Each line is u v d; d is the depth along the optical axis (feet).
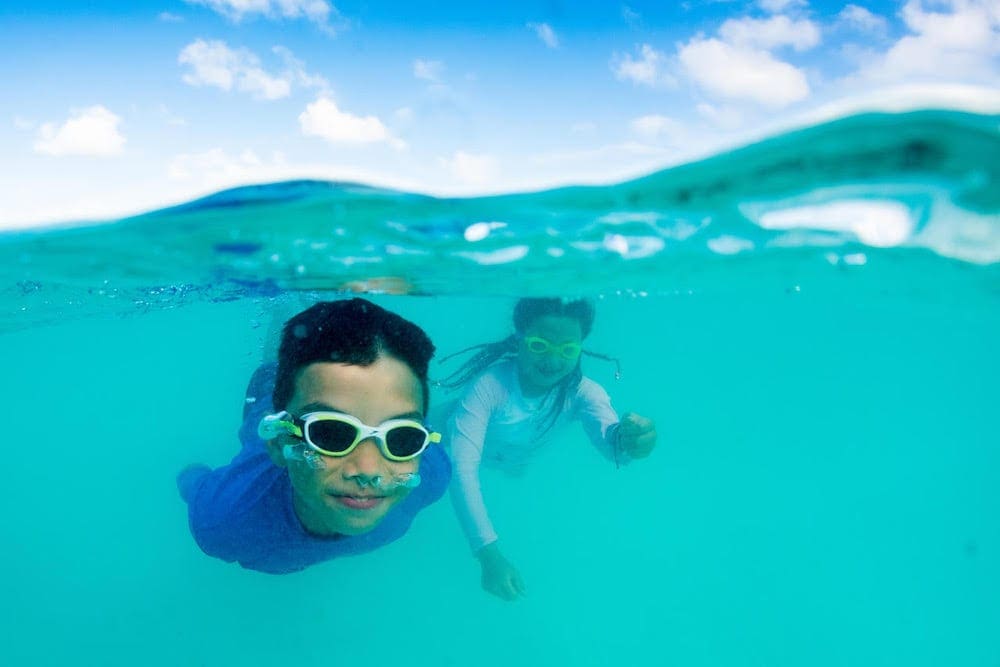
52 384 19.44
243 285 4.51
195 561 6.45
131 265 3.80
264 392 3.41
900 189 2.40
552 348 3.85
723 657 5.52
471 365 4.38
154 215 2.95
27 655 5.05
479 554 3.59
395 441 2.12
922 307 6.58
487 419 4.18
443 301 6.02
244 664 4.92
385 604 5.63
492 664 5.09
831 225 2.84
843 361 24.44
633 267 3.70
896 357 22.65
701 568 7.28
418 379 2.20
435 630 5.37
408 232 3.13
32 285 4.61
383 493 2.19
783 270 3.83
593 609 6.08
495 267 3.69
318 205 2.81
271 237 3.21
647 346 14.46
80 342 9.76
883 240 2.98
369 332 2.08
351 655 5.06
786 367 27.25
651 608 6.21
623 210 2.82
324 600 5.65
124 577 6.52
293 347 2.17
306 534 2.68
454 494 3.81
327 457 2.07
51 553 7.34
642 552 7.50
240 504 2.71
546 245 3.31
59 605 5.90
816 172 2.35
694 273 3.91
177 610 5.65
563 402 4.44
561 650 5.39
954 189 2.35
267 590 5.71
